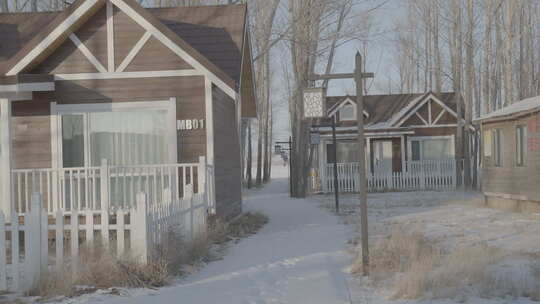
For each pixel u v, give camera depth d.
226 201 16.41
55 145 14.14
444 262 9.74
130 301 7.27
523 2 36.28
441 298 7.76
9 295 7.83
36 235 8.22
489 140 21.78
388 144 37.06
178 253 9.67
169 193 10.09
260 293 8.20
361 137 9.62
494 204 21.41
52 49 14.02
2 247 8.22
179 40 14.09
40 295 7.77
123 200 13.49
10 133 13.34
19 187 13.22
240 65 16.62
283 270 9.94
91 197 13.93
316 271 9.84
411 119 37.16
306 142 32.22
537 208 18.38
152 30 14.09
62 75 14.19
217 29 17.73
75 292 7.78
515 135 19.38
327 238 13.91
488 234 13.67
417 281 8.21
